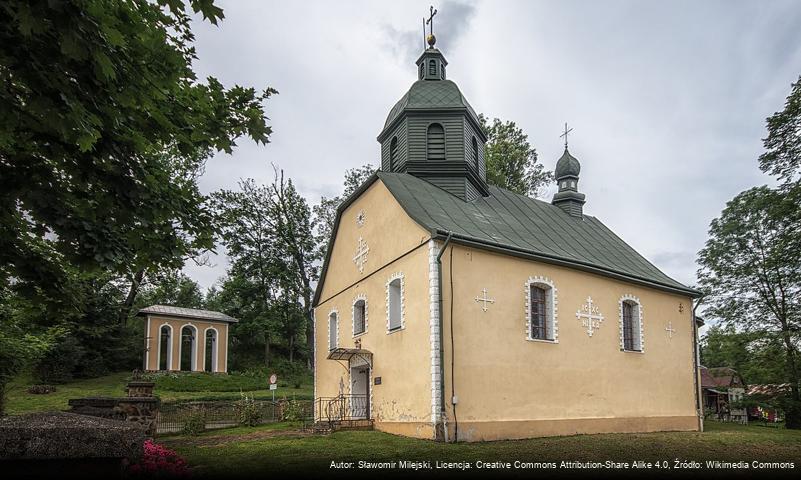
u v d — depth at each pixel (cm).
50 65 601
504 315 1592
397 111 2147
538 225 2108
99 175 748
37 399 2500
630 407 1902
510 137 3797
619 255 2266
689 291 2278
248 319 4622
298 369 4406
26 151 746
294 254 3997
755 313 2975
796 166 2427
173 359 3794
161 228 884
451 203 1852
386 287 1708
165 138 817
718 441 1544
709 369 4941
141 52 712
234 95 854
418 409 1460
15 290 844
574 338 1770
